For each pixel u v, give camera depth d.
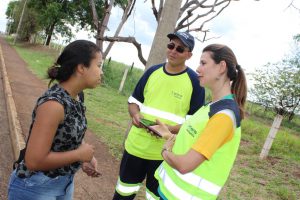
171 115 3.85
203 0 8.11
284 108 17.42
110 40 9.14
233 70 2.49
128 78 23.97
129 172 3.96
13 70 17.45
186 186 2.57
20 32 56.12
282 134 14.01
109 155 7.02
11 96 10.30
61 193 2.43
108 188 5.43
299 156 10.82
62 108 2.17
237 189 6.48
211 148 2.35
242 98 2.53
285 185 7.32
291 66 16.89
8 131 7.44
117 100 15.02
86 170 2.79
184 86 3.80
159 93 3.87
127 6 9.70
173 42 3.69
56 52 37.56
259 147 10.48
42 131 2.11
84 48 2.28
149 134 3.81
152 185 3.92
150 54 6.85
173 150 2.67
